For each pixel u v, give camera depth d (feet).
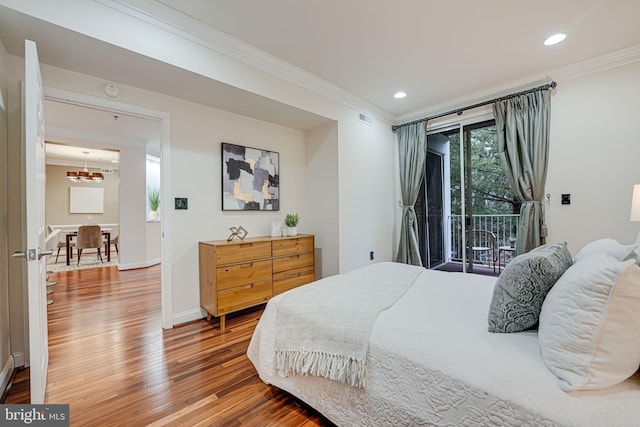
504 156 11.07
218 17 7.23
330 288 5.92
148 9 6.70
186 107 9.49
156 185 24.64
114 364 6.72
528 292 3.69
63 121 13.91
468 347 3.49
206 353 7.26
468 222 13.08
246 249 9.40
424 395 3.46
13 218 6.51
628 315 2.71
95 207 27.99
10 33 5.83
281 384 5.27
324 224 12.46
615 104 9.05
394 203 14.96
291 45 8.51
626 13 7.15
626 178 8.91
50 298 11.93
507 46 8.61
